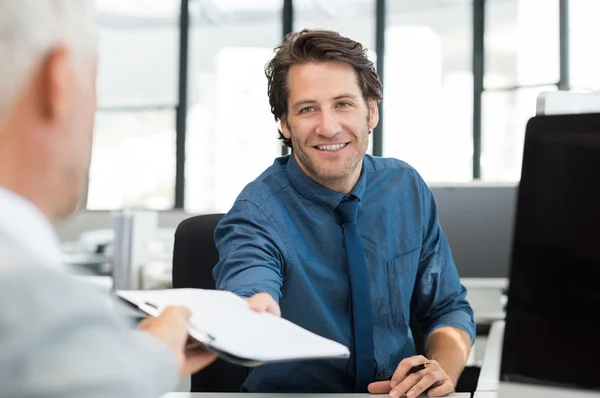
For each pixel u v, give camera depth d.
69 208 0.51
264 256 1.45
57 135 0.48
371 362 1.49
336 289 1.53
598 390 0.88
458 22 7.37
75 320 0.38
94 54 0.50
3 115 0.45
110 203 8.02
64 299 0.38
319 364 1.50
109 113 8.07
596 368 0.88
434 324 1.66
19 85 0.44
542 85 7.01
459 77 7.39
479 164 7.32
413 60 7.49
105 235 5.78
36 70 0.45
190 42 7.96
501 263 2.75
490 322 2.62
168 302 1.01
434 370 1.26
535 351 0.92
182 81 7.95
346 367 1.50
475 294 2.87
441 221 2.79
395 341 1.58
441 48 7.42
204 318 0.95
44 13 0.45
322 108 1.51
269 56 1.67
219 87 7.93
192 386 1.79
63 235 7.73
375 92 1.57
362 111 1.54
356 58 1.53
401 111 7.51
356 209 1.57
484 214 2.76
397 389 1.23
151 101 8.02
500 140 7.23
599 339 0.88
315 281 1.53
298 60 1.53
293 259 1.52
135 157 8.05
